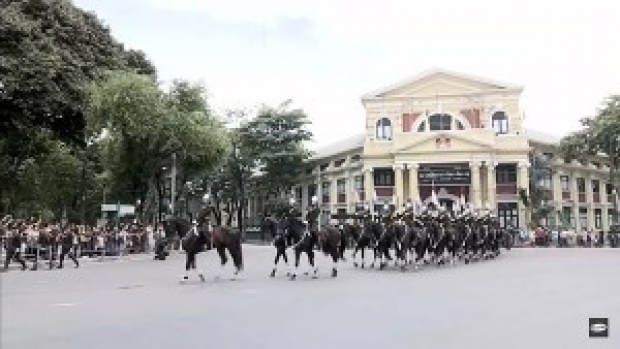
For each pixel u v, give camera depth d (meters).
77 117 40.47
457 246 31.14
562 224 63.38
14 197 51.91
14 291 18.28
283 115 73.19
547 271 25.22
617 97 58.06
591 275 23.08
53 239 29.52
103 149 42.00
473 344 10.12
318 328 11.66
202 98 44.12
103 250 36.59
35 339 10.70
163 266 29.75
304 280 21.84
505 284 19.89
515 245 56.09
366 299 16.05
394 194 65.12
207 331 11.37
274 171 73.69
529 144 65.94
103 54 43.31
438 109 66.75
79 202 58.94
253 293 17.58
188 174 46.16
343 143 79.06
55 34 38.81
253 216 82.81
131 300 15.98
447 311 13.77
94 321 12.55
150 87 38.59
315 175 78.06
